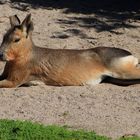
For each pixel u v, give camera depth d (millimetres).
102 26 17906
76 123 10750
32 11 19281
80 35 16984
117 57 13086
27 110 11406
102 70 13109
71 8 19750
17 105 11688
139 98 12289
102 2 20672
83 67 13039
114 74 13125
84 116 11141
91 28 17672
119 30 17531
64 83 13047
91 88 12891
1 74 13586
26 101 11938
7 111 11336
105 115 11227
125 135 10195
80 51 13203
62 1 20656
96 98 12219
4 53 12633
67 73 12984
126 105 11852
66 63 13016
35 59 12961
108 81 13359
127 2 20656
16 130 9969
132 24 18156
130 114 11344
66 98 12156
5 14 18719
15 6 19719
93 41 16406
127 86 13273
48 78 13016
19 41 12703
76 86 13039
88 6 20125
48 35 16859
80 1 20703
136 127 10672
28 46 12859
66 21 18297
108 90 12805
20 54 12773
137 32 17406
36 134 9867
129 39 16688
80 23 18141
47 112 11320
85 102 11945
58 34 16984
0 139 9641
